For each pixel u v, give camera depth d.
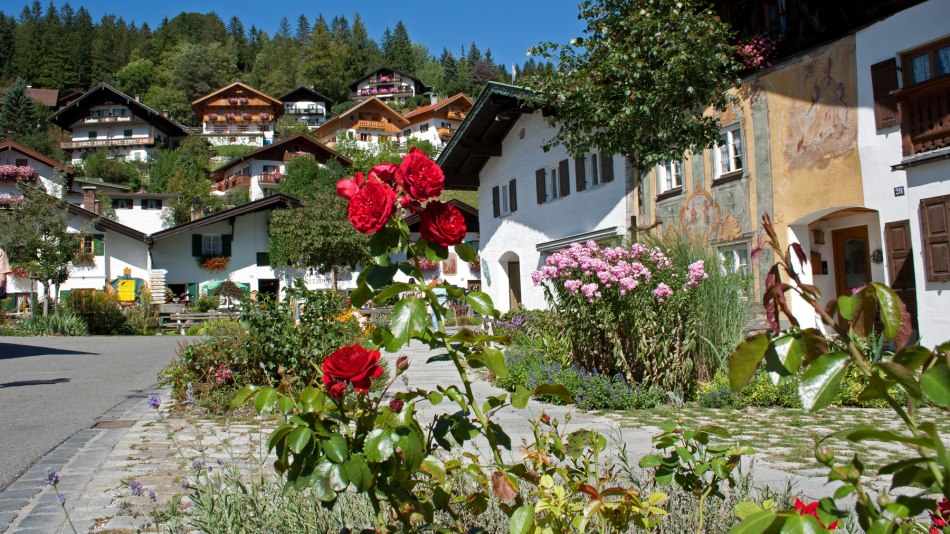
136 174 75.31
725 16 14.95
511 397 1.95
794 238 12.76
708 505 2.63
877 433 1.01
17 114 90.50
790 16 13.02
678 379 8.30
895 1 10.84
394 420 1.71
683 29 11.75
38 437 6.02
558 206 19.95
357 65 147.50
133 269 38.41
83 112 83.50
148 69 131.25
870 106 11.30
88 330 28.55
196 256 38.56
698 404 8.06
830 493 4.08
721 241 14.10
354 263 34.34
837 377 1.06
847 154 11.67
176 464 4.87
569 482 2.01
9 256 27.69
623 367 8.37
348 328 8.92
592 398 7.78
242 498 2.71
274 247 37.59
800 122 12.49
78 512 3.73
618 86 12.13
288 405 1.77
